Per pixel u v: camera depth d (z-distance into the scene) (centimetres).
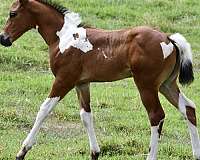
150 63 1076
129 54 1088
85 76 1129
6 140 1315
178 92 1140
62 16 1163
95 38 1121
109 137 1340
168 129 1437
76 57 1118
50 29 1157
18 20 1165
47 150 1241
